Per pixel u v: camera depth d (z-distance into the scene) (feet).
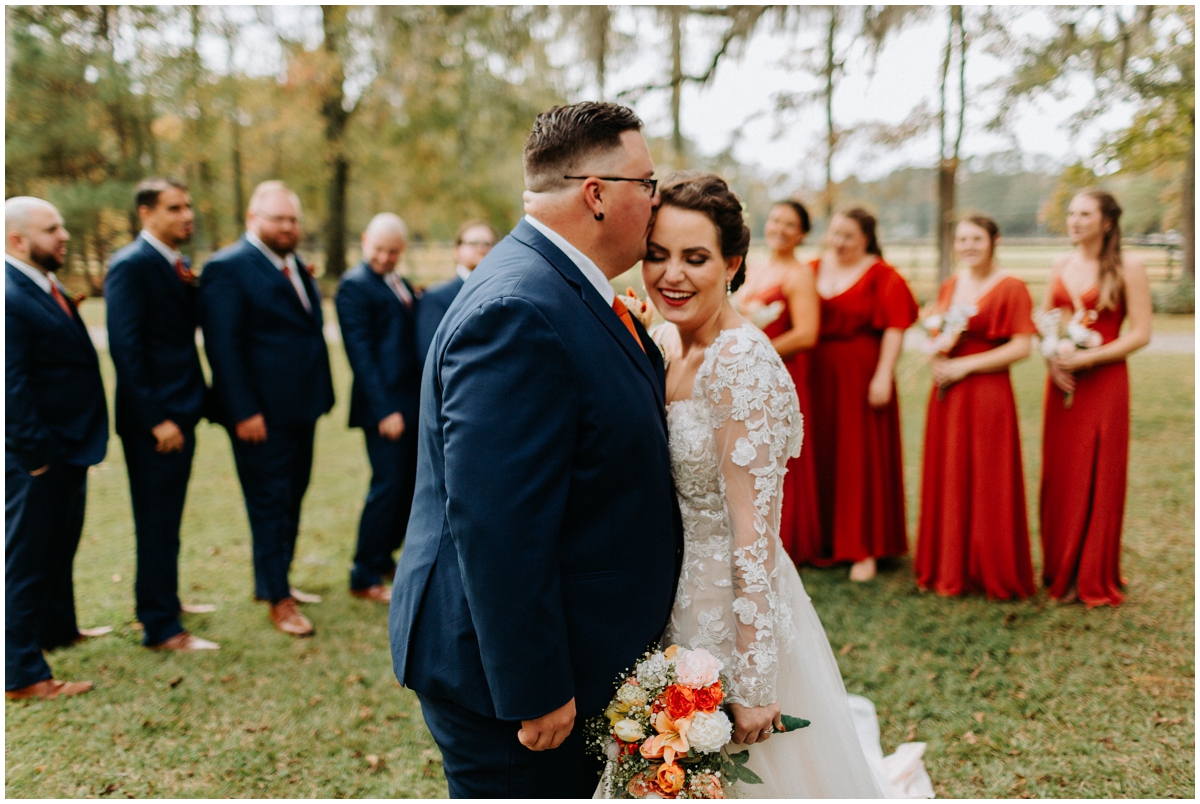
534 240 5.09
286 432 11.61
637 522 5.01
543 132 5.11
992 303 12.01
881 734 8.63
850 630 11.19
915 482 18.60
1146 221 47.96
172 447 10.57
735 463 5.41
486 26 39.68
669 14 33.99
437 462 5.08
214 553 14.71
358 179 60.08
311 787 7.96
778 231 13.24
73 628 11.03
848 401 13.42
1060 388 11.83
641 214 5.19
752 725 5.32
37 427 9.25
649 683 5.00
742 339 5.52
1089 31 29.63
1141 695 9.14
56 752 8.48
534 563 4.45
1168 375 29.25
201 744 8.67
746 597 5.36
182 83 47.62
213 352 11.02
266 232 11.41
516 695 4.49
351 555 14.70
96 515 16.93
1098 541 11.59
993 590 12.12
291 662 10.55
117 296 10.21
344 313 12.42
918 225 61.31
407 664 5.15
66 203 44.42
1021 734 8.49
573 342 4.71
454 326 4.81
